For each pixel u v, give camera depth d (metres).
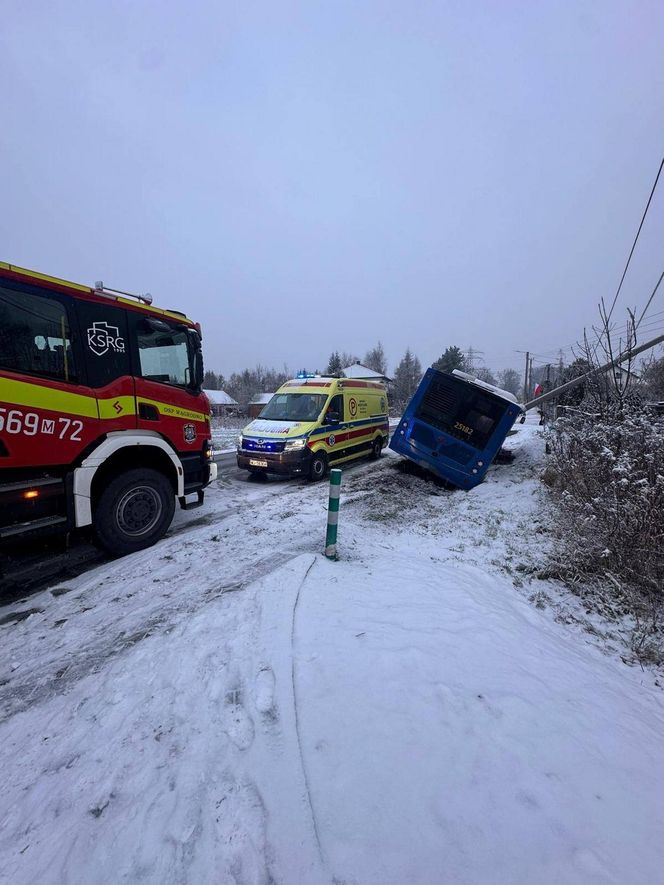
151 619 3.74
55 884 1.65
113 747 2.32
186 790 1.98
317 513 7.20
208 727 2.36
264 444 9.85
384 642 3.14
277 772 2.03
